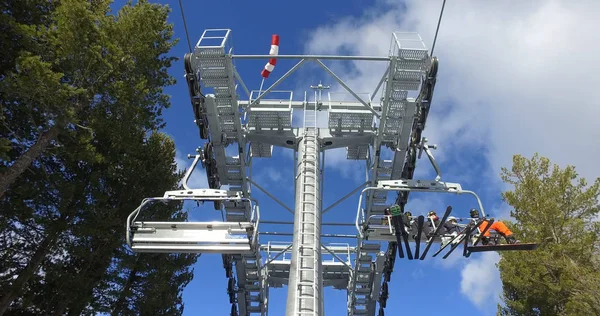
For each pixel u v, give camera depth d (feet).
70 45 42.70
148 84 55.36
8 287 44.80
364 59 40.42
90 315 54.60
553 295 51.01
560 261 50.52
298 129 47.98
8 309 48.26
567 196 58.39
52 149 47.85
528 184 60.23
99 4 56.03
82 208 52.34
